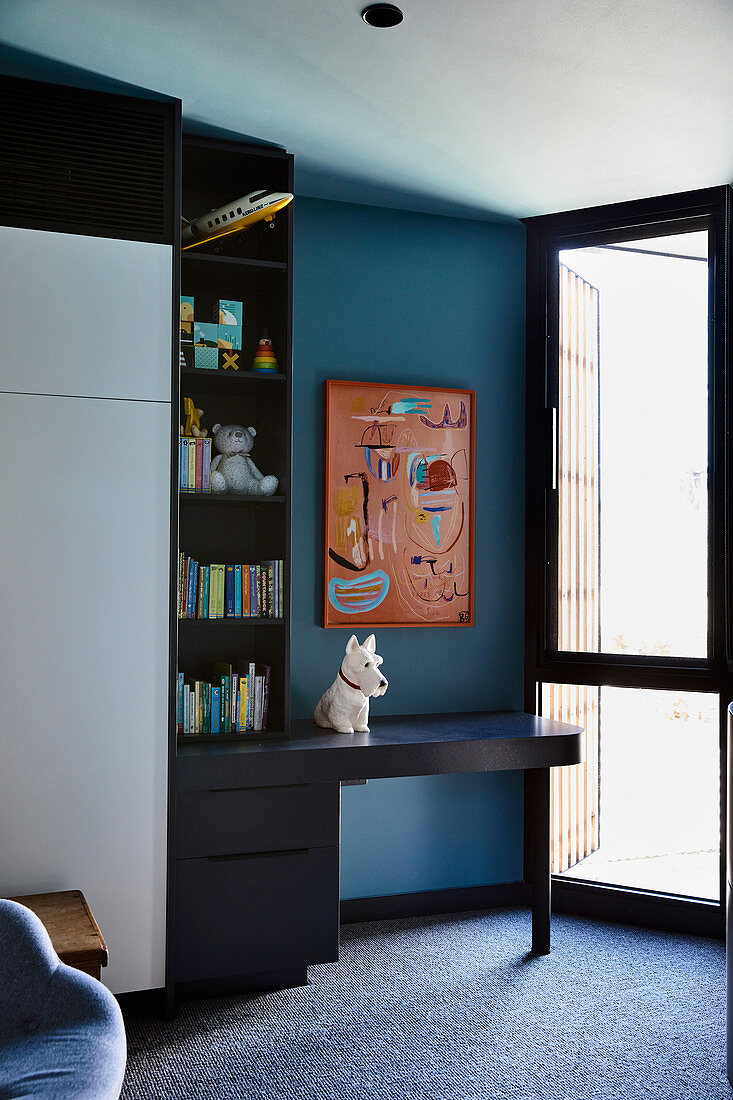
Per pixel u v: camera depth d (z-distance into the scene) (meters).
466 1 2.20
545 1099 2.31
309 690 3.48
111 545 2.67
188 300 3.04
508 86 2.63
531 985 2.97
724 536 3.46
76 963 2.12
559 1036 2.64
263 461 3.27
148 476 2.71
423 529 3.62
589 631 3.70
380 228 3.61
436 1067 2.46
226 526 3.31
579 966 3.13
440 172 3.27
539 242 3.78
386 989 2.94
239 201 2.91
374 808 3.56
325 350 3.52
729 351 3.45
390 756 2.90
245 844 2.79
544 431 3.76
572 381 3.75
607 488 3.69
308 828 2.85
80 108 2.71
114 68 2.57
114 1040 1.76
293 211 3.22
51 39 2.41
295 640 3.46
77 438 2.63
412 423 3.61
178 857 2.73
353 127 2.91
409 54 2.46
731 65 2.52
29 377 2.59
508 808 3.76
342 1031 2.65
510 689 3.78
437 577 3.64
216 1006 2.81
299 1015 2.75
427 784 3.63
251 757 2.76
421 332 3.67
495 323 3.78
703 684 3.45
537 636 3.77
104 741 2.65
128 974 2.67
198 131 2.96
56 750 2.61
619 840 3.65
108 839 2.65
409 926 3.49
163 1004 2.74
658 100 2.73
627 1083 2.40
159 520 2.72
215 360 3.02
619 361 3.68
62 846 2.61
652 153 3.12
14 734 2.56
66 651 2.62
